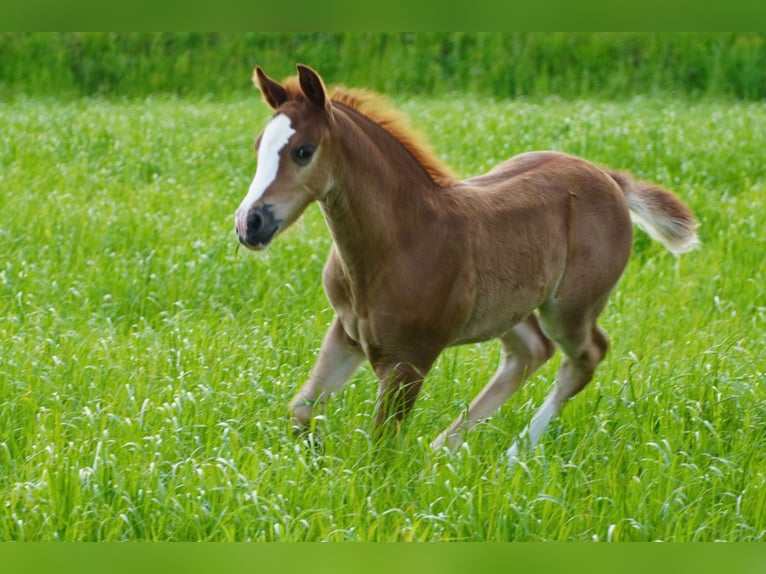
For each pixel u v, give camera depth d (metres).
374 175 9.05
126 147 22.31
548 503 8.59
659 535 8.59
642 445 9.73
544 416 10.45
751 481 9.30
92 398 10.15
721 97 35.47
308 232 16.33
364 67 37.50
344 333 9.68
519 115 27.22
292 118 8.58
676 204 11.09
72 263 14.54
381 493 8.78
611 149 22.64
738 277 15.49
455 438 9.91
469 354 12.13
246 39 38.03
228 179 20.05
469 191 9.81
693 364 11.73
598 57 37.28
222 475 8.70
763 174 22.45
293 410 9.54
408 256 9.18
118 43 37.19
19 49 36.00
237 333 12.22
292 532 8.21
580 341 10.66
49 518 8.03
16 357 10.91
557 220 10.20
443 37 38.44
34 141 22.27
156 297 13.57
